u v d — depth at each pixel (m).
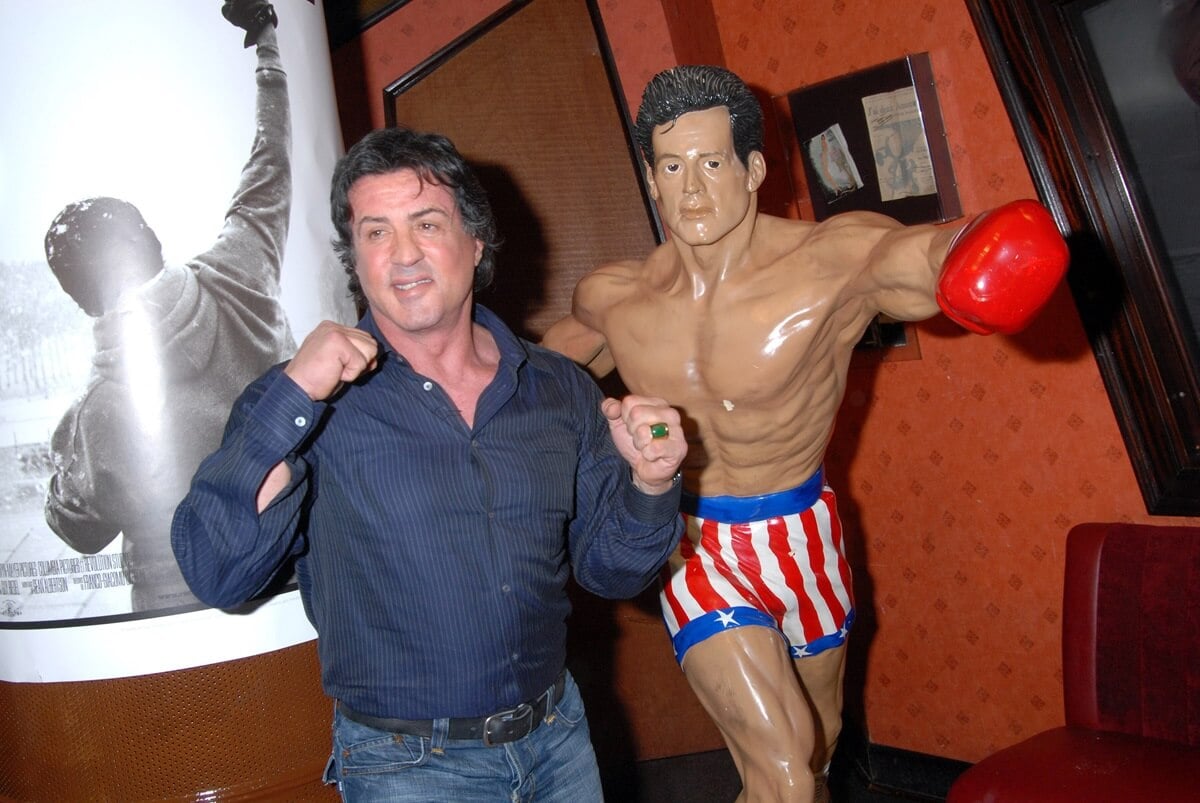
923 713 3.69
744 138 2.24
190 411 2.20
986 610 3.49
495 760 1.72
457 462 1.73
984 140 3.27
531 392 1.86
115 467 2.17
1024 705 3.44
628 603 4.00
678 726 4.02
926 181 3.38
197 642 2.22
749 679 2.32
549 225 3.89
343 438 1.70
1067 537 3.05
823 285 2.26
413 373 1.75
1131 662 2.85
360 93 3.80
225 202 2.23
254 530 1.57
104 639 2.20
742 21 3.79
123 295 2.16
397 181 1.73
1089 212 3.05
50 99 2.13
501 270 3.84
